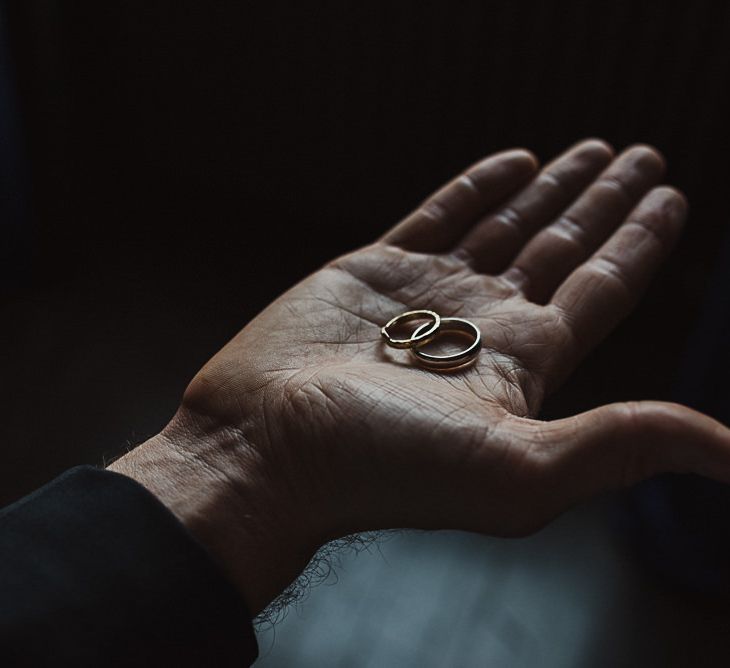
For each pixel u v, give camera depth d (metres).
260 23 0.75
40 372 0.68
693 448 0.26
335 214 0.83
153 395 0.66
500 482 0.27
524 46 0.69
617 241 0.36
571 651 0.50
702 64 0.65
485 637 0.51
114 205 0.85
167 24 0.78
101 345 0.70
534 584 0.53
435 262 0.38
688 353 0.57
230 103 0.81
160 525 0.25
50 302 0.74
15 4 0.69
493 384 0.32
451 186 0.40
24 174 0.72
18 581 0.23
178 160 0.86
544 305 0.38
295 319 0.35
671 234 0.37
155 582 0.24
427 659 0.49
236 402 0.31
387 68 0.73
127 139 0.87
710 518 0.51
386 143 0.77
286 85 0.77
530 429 0.27
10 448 0.61
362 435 0.28
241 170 0.84
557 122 0.71
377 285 0.36
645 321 0.73
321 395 0.29
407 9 0.70
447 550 0.55
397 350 0.34
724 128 0.67
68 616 0.23
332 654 0.49
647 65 0.66
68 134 0.77
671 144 0.69
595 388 0.68
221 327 0.73
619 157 0.41
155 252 0.80
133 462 0.31
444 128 0.75
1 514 0.25
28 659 0.22
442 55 0.71
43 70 0.71
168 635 0.24
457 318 0.35
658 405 0.26
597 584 0.53
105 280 0.77
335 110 0.77
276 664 0.49
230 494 0.30
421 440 0.27
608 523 0.56
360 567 0.53
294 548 0.30
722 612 0.52
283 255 0.81
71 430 0.63
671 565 0.53
